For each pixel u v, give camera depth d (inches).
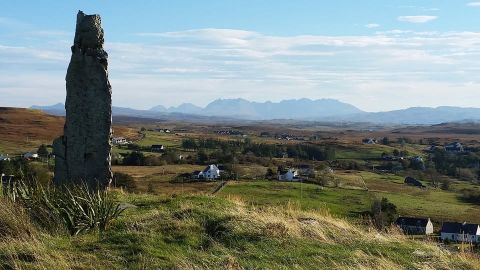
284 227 435.2
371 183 2876.5
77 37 590.2
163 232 422.9
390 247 415.8
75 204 449.4
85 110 581.9
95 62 585.0
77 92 582.2
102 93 585.0
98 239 398.3
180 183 2222.0
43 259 332.5
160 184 2117.4
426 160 4402.1
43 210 437.7
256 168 3002.0
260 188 2159.2
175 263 339.6
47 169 1141.1
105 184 582.6
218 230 434.9
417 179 3238.2
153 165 3115.2
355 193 2261.3
